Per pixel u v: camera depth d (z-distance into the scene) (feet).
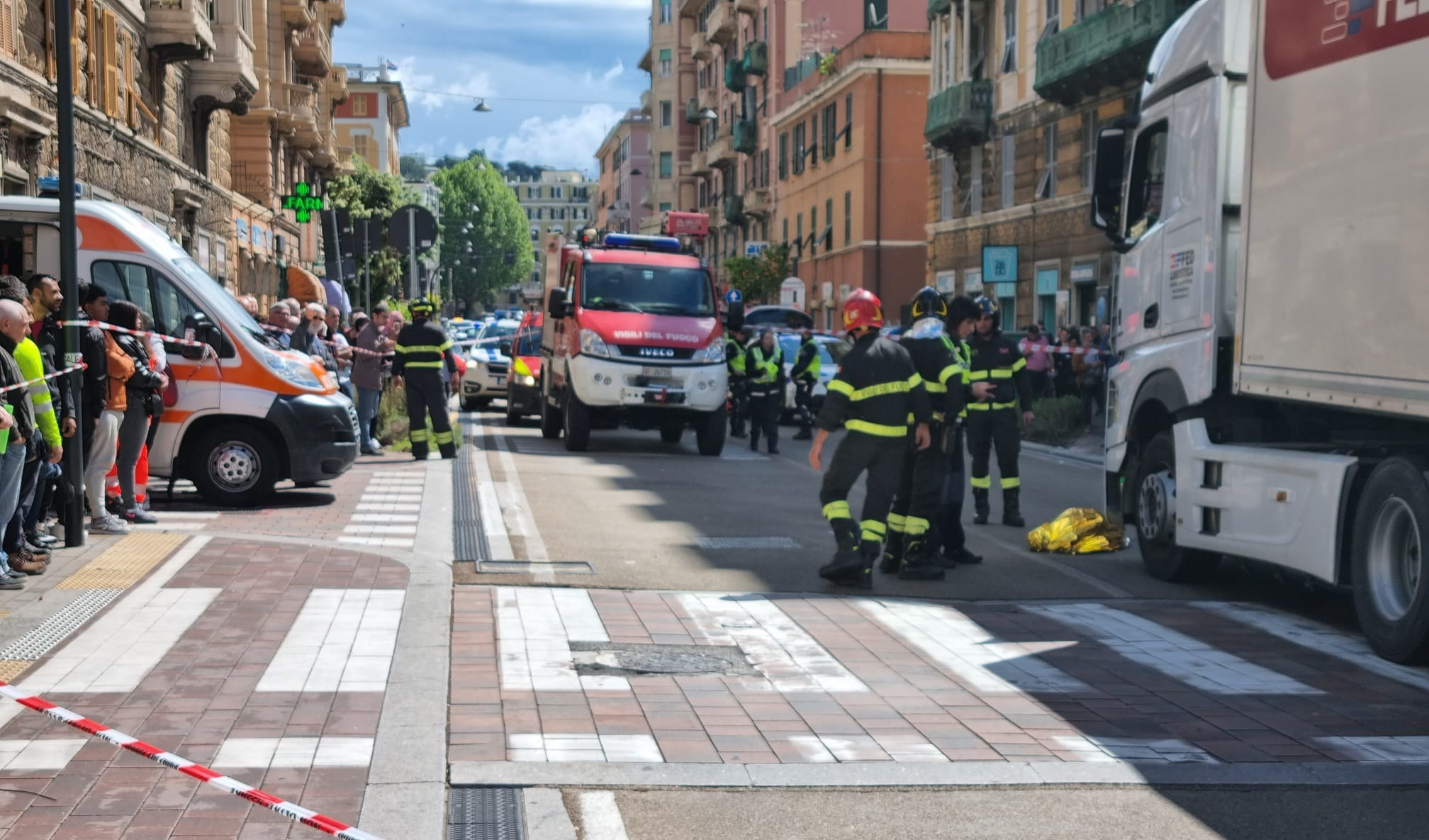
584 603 29.76
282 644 24.62
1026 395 45.24
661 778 18.44
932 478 34.37
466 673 23.59
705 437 68.69
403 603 28.32
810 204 194.39
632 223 411.95
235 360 42.91
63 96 33.32
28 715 20.17
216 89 115.14
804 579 33.71
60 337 33.40
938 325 34.99
